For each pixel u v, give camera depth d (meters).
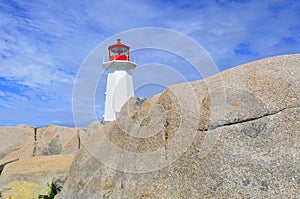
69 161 14.62
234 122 6.98
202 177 6.71
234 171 6.48
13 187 12.29
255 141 6.70
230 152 6.69
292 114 6.78
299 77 7.23
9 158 18.31
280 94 7.06
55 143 18.91
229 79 7.74
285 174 6.23
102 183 8.80
